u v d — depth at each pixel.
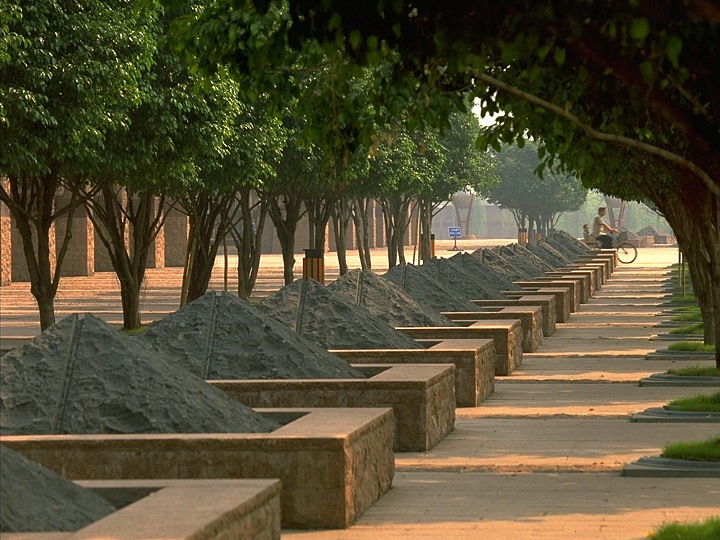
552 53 12.16
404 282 34.84
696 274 36.41
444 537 13.06
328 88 14.15
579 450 18.73
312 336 24.08
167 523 9.16
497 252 57.38
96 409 14.59
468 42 10.46
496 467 17.39
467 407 24.14
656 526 13.41
